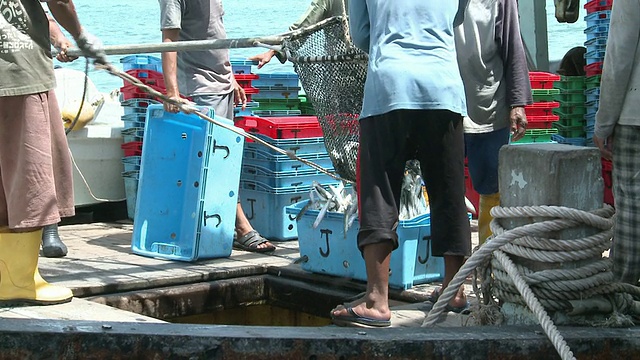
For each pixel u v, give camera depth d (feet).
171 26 19.17
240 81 23.45
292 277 17.92
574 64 27.17
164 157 19.47
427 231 16.65
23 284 14.60
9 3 13.79
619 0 12.08
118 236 21.91
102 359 11.14
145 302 16.38
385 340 11.35
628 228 12.31
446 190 13.93
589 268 12.19
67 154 15.12
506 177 12.76
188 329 11.44
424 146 13.78
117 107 25.12
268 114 24.82
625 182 12.37
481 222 17.83
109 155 24.36
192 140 19.03
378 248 13.38
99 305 14.87
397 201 13.64
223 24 20.51
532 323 12.40
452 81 13.57
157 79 23.50
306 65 15.90
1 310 14.35
